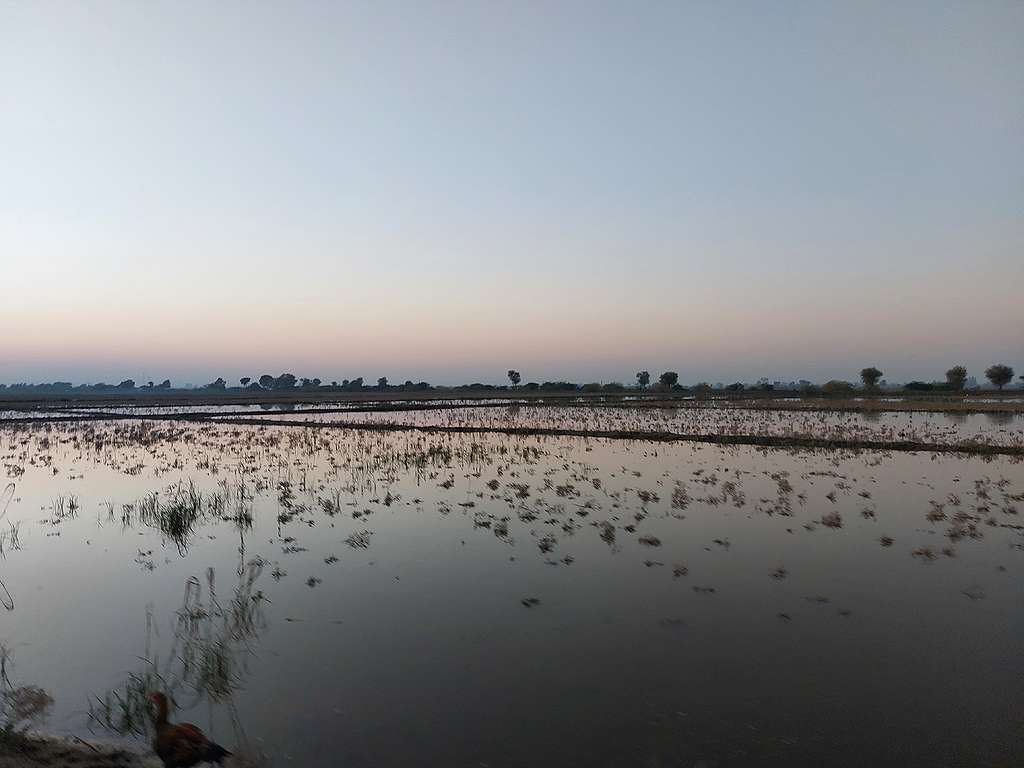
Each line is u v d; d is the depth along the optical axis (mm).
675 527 13781
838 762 5906
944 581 10359
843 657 7863
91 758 6035
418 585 10398
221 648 8125
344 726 6508
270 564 11625
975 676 7398
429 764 5926
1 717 6758
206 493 18078
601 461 23984
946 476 20203
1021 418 44562
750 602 9562
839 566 11133
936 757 5977
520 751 6094
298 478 20578
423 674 7527
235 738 6316
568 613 9211
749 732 6367
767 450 27359
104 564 11781
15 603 9906
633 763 5922
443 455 25266
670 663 7738
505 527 13867
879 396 81125
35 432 37938
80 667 7895
